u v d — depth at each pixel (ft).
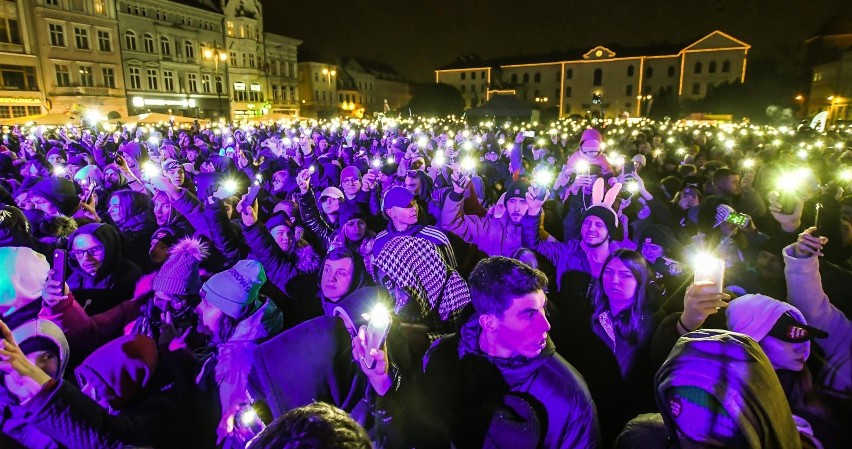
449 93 260.21
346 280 9.83
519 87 285.02
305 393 6.94
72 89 126.52
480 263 6.64
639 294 8.63
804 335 6.47
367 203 18.20
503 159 35.35
